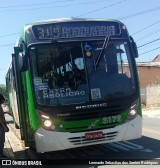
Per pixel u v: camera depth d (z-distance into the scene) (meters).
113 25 10.79
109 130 10.16
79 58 10.35
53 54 10.28
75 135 9.97
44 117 9.95
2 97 11.80
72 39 10.44
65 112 9.98
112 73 10.46
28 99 10.30
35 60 10.18
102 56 10.48
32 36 10.30
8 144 16.20
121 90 10.41
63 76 10.21
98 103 10.14
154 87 44.09
